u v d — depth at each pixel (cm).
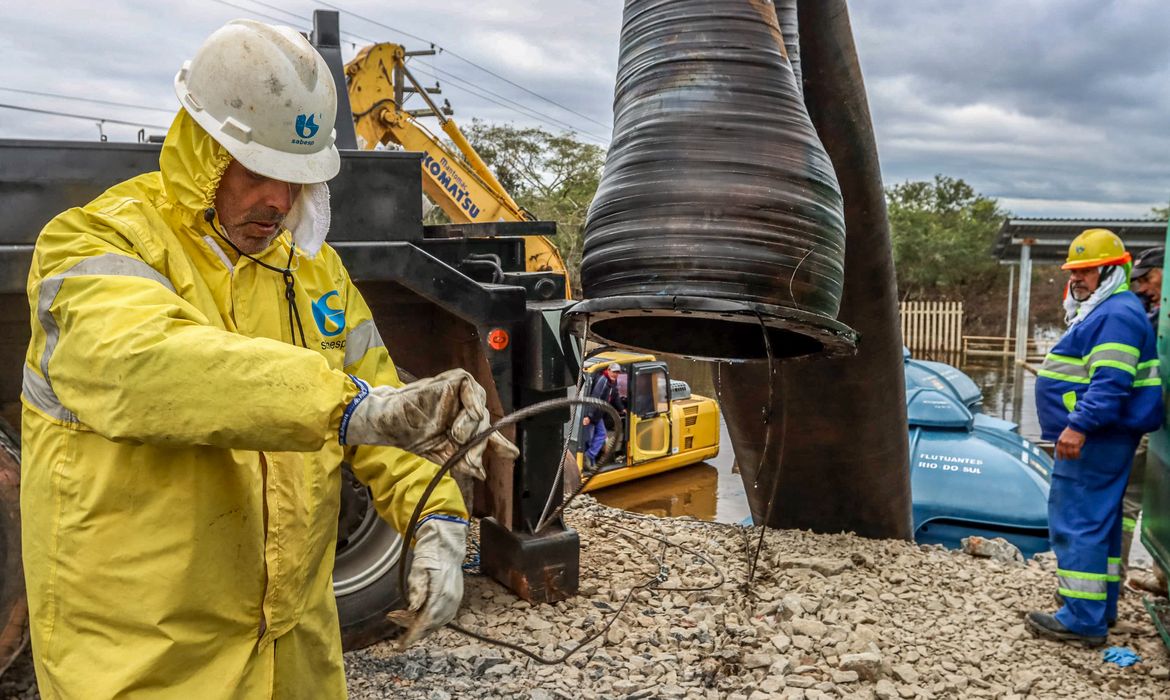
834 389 560
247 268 185
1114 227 3353
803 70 464
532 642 403
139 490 163
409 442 150
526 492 448
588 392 1310
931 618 491
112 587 164
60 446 165
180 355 144
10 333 351
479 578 475
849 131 472
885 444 594
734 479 1514
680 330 342
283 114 172
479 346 427
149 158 343
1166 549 493
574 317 297
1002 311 5212
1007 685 418
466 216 1434
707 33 293
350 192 387
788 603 454
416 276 392
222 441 146
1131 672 443
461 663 379
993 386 2884
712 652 408
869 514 636
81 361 148
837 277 301
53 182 330
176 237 176
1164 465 494
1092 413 455
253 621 182
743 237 277
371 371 214
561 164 4703
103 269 158
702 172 281
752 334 338
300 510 187
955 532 880
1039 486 880
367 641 395
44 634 169
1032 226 3459
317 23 526
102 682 164
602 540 575
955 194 6278
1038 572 588
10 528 330
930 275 5362
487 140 4756
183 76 177
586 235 314
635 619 438
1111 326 463
